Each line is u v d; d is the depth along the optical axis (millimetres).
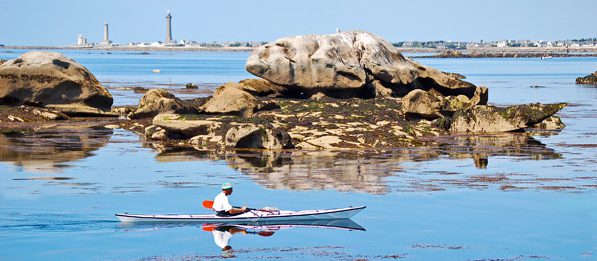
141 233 32625
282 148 54406
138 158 50281
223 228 33625
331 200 38469
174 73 190500
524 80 155750
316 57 78125
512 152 53469
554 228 33531
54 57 74812
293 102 72062
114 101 94750
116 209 36406
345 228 33594
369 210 36688
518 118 64062
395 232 32938
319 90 78625
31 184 41656
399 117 67125
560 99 100688
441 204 37812
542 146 56375
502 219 35062
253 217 34281
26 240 31375
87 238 31797
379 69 80000
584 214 35938
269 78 78188
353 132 57438
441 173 45438
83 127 66688
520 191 40719
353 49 80938
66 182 42406
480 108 64375
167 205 37344
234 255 29672
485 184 42438
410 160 49750
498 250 30344
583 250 30391
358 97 79812
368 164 48188
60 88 74000
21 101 73688
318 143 55000
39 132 63125
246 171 45812
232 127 55594
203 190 40656
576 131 65250
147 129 59906
